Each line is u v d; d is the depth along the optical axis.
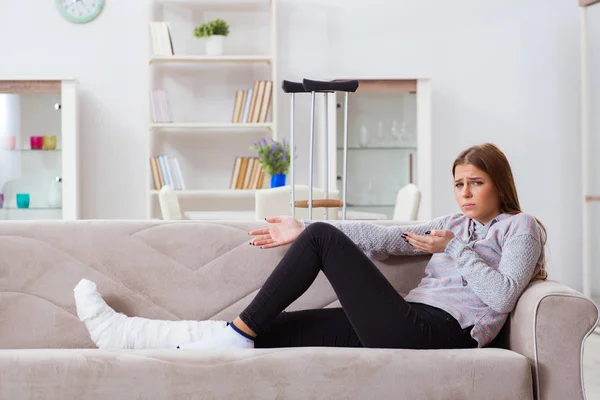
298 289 2.14
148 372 1.83
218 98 5.80
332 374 1.86
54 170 5.39
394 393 1.86
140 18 5.72
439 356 1.90
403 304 2.11
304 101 5.79
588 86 5.33
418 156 5.50
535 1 5.89
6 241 2.42
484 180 2.26
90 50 5.69
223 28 5.54
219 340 2.12
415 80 5.50
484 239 2.22
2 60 5.64
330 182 5.49
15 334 2.37
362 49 5.86
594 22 5.70
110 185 5.71
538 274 2.18
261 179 5.51
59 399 1.82
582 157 5.37
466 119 5.89
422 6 5.87
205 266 2.47
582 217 5.88
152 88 5.76
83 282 2.30
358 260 2.13
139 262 2.45
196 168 5.79
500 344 2.23
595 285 5.50
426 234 2.28
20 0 5.64
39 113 5.37
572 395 1.91
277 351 1.90
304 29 5.83
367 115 5.53
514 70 5.90
